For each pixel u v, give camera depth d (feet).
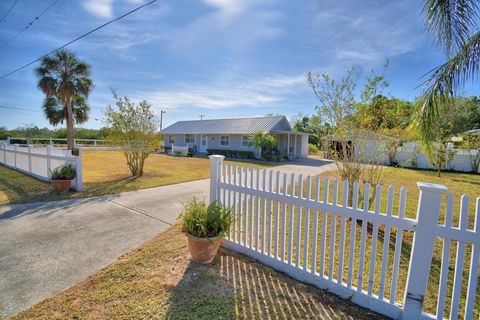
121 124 28.19
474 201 20.93
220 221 9.34
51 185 22.43
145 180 26.53
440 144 37.37
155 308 6.86
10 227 12.53
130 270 8.80
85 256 9.77
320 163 54.60
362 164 15.15
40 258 9.54
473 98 56.03
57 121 63.46
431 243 6.14
